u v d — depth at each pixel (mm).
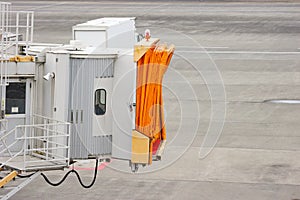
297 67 56688
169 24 72375
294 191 30109
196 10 84438
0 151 23328
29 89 23609
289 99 47250
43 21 72875
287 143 37750
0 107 23062
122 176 31750
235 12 83562
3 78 23109
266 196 29438
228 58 58969
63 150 23109
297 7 89250
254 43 65688
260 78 52688
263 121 42000
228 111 43875
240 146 36969
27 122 23703
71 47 24297
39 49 23859
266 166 33719
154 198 28984
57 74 23109
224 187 30547
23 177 24062
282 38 68500
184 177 31859
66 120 23250
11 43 24672
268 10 86062
